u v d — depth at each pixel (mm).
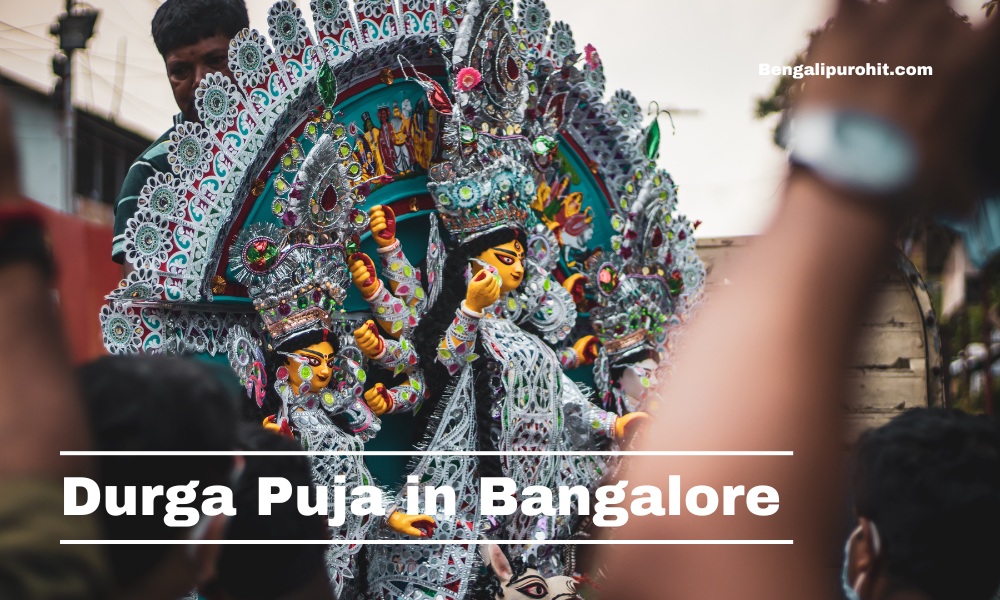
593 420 5066
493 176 4598
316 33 4121
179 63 4359
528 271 4977
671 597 524
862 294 519
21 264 633
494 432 4449
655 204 5836
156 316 3518
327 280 3896
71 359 667
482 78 4652
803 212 522
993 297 10375
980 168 504
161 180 3484
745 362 523
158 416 1217
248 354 3748
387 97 4602
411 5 4539
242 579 1906
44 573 655
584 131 5688
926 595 1785
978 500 1747
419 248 4801
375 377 4387
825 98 523
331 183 3943
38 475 647
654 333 5703
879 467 1812
